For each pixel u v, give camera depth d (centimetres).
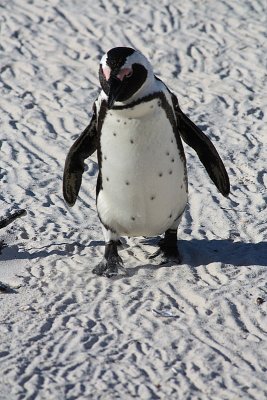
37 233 2461
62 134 3066
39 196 2677
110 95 2003
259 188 2694
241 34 3709
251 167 2812
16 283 2198
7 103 3278
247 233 2441
